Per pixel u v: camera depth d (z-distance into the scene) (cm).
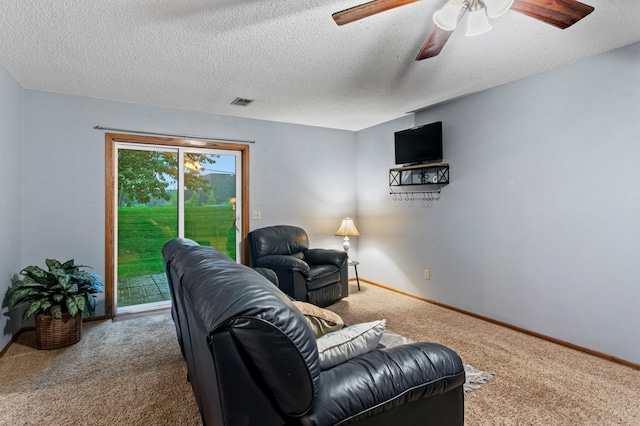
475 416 183
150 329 318
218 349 85
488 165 334
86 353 265
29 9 186
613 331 251
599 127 256
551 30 218
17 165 300
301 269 357
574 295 272
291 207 464
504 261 322
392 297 422
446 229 380
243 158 429
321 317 148
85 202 341
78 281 290
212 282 108
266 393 92
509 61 267
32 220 317
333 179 499
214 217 418
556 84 280
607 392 207
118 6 185
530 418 182
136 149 374
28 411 190
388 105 382
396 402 111
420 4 186
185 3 183
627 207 243
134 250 375
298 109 395
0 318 261
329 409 99
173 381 222
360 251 515
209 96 344
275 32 216
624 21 207
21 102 308
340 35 221
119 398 203
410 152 404
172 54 246
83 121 339
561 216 279
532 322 300
